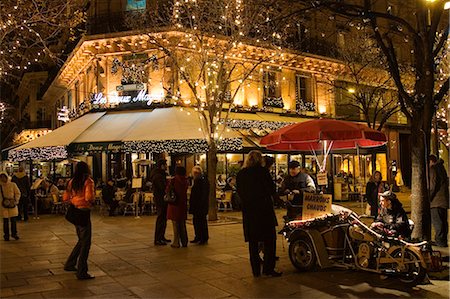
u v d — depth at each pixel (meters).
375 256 6.95
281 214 16.69
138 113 20.09
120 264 8.09
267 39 20.94
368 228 7.05
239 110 21.59
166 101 19.88
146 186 17.66
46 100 35.62
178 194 9.75
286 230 7.76
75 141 18.25
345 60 23.19
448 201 9.09
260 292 6.19
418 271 6.46
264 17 16.94
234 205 18.72
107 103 20.86
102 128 19.22
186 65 19.20
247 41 20.25
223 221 14.42
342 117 25.89
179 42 19.38
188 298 5.95
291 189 8.58
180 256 8.80
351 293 6.10
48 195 18.81
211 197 14.62
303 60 23.92
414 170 8.30
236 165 21.33
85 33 21.09
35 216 16.80
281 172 22.42
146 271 7.52
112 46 20.77
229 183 18.97
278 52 20.14
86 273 7.01
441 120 22.28
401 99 8.71
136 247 9.88
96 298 5.96
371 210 11.20
